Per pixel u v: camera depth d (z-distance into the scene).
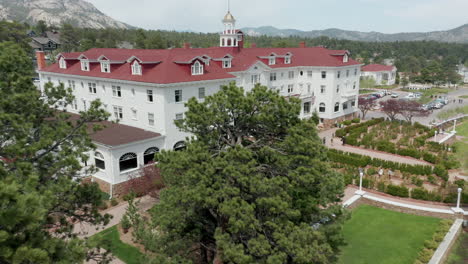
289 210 16.00
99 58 42.53
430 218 28.97
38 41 134.25
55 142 17.00
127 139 34.16
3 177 12.47
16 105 15.56
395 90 125.31
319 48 65.50
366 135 52.19
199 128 19.36
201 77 39.19
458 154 39.56
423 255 22.89
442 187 34.28
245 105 18.67
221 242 15.28
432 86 142.62
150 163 33.16
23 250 10.16
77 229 26.30
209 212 20.22
